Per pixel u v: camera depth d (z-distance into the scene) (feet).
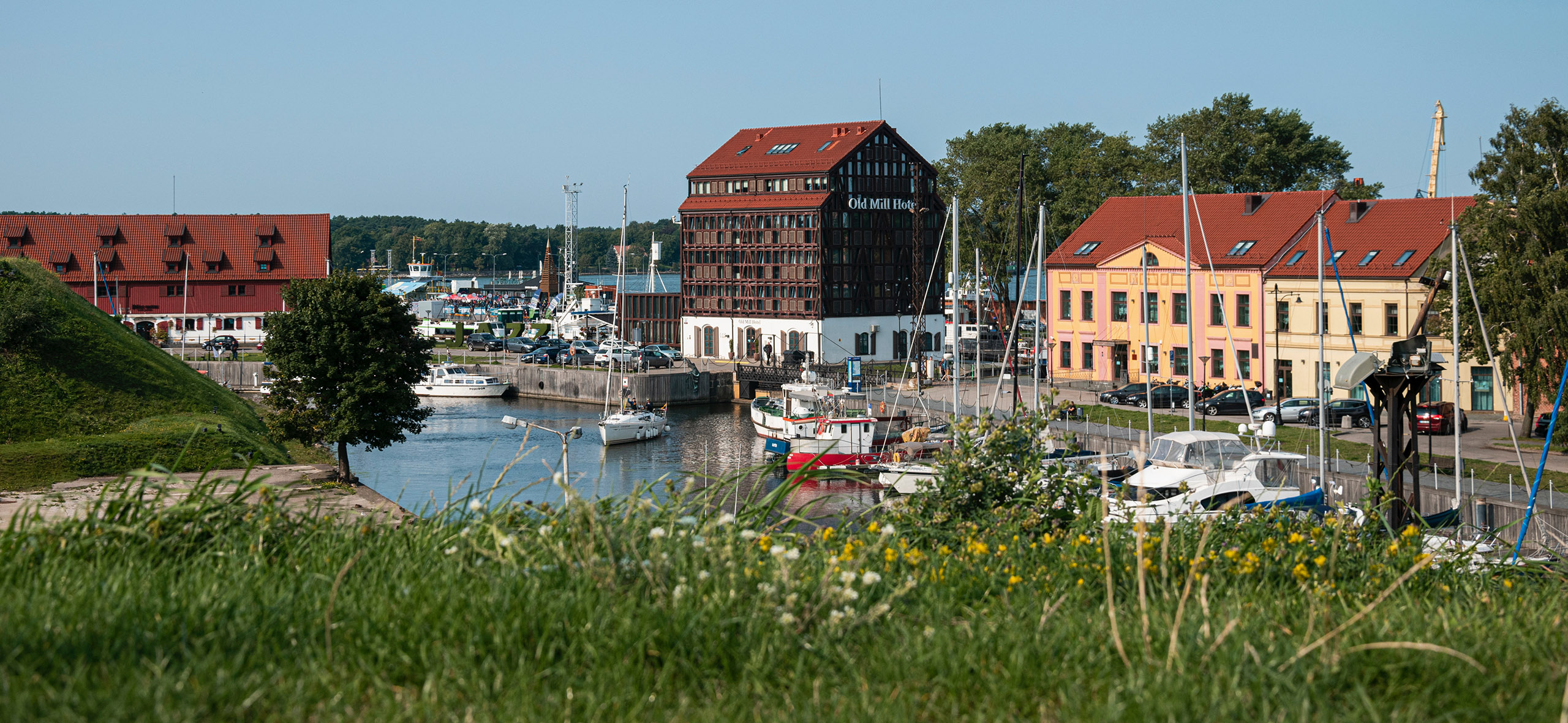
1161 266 234.79
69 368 165.99
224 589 26.53
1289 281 214.90
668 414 290.76
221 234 406.82
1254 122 334.24
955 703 22.67
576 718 21.56
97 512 33.35
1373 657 24.50
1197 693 22.39
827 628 25.66
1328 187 338.13
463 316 519.19
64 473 120.88
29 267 193.16
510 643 23.77
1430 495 110.73
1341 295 134.41
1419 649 24.73
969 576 31.07
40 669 21.80
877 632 26.37
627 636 24.04
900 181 359.25
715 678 23.85
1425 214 209.36
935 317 366.84
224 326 398.42
